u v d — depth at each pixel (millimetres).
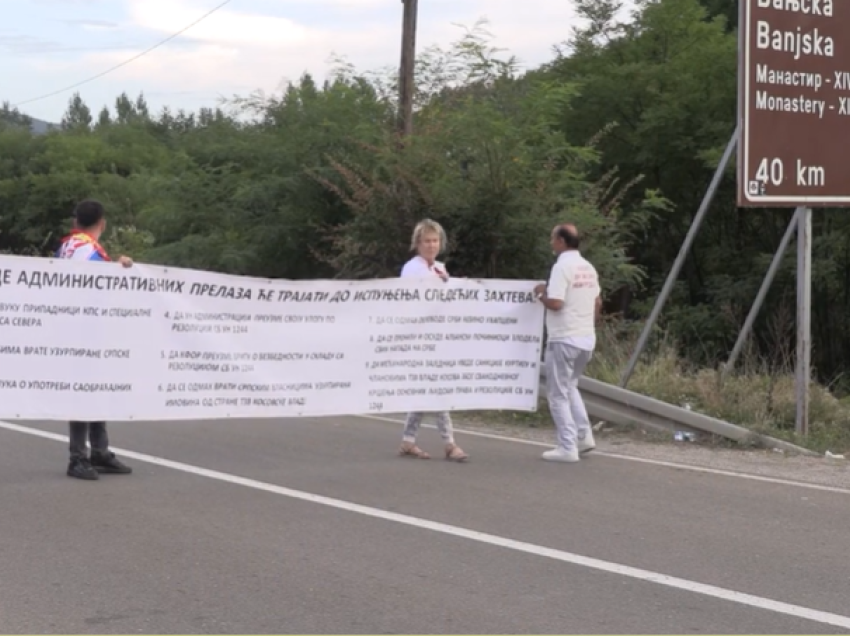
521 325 9672
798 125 10984
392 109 19703
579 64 28484
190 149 22094
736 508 7793
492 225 14484
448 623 5301
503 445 10227
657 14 27672
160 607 5473
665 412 10758
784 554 6621
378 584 5887
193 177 21172
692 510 7699
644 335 11961
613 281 15844
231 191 20969
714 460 9695
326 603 5566
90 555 6332
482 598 5684
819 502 8055
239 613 5402
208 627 5203
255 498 7793
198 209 21109
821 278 24547
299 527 7027
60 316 8258
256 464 8992
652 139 26719
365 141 17922
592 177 27484
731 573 6207
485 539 6816
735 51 26078
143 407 8539
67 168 52625
